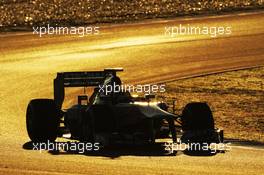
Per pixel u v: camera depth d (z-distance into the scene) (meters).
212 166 44.56
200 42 147.25
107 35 153.00
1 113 76.50
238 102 87.12
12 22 181.50
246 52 139.00
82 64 121.69
